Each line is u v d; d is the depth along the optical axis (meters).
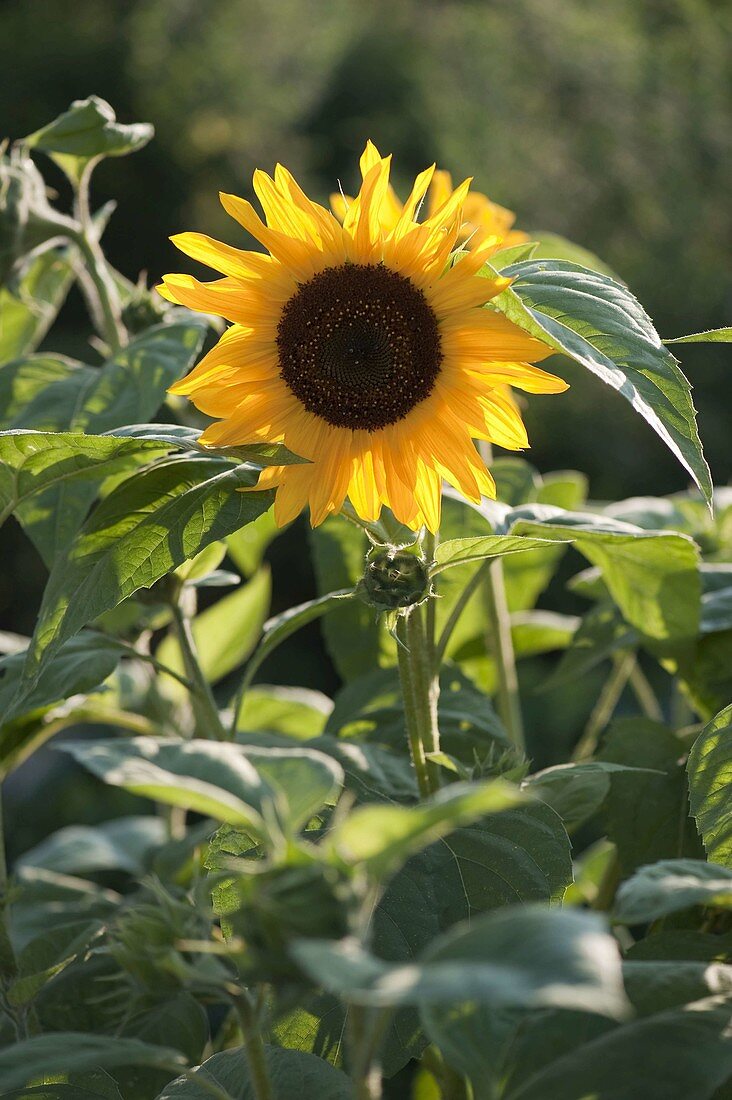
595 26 6.94
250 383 1.06
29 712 1.16
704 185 6.66
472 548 1.03
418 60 6.65
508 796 0.79
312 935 0.81
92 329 5.27
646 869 0.90
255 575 1.43
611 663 3.37
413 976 0.77
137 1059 0.88
